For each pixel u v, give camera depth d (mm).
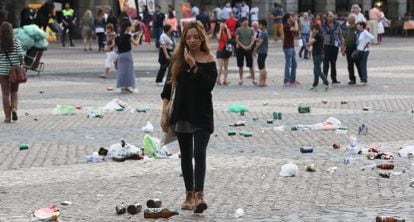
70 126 21750
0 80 22266
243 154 17469
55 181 14961
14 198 13664
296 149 18109
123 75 29875
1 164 16578
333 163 16406
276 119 22734
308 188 14109
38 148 18422
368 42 32688
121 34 29781
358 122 22250
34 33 36344
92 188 14336
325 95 29172
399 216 12039
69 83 33500
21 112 24547
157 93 29938
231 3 72375
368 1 78000
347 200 13195
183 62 12492
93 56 48750
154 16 55656
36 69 36844
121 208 12500
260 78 32594
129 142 19109
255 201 13180
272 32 72688
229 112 24297
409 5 82938
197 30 12547
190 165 12695
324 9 75438
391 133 20344
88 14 53438
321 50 30766
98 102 27000
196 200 12375
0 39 22094
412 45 60500
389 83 33438
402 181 14648
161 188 14250
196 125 12430
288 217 12078
